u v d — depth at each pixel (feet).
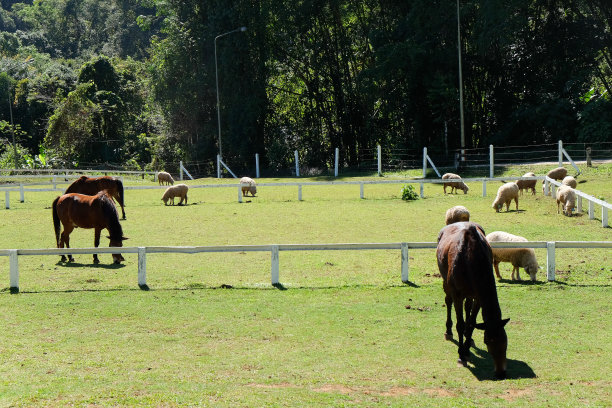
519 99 144.36
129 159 203.21
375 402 27.58
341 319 39.86
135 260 58.39
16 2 448.24
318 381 30.12
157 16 193.67
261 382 30.01
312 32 163.32
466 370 31.42
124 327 38.65
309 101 173.88
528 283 46.96
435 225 72.18
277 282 48.70
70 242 66.39
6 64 255.91
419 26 137.28
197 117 178.81
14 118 229.04
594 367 31.45
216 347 35.09
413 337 36.37
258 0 164.14
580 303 41.98
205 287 47.91
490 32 125.49
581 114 125.39
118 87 208.23
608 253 57.11
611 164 104.53
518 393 28.45
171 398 28.02
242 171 165.89
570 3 137.90
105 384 29.73
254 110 164.86
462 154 121.49
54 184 114.01
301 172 149.28
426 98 143.95
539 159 125.80
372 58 161.68
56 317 40.63
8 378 30.53
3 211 89.20
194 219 79.56
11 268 47.26
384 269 53.47
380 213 81.10
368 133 159.74
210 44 169.68
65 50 351.67
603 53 137.18
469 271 30.35
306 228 72.23
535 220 72.74
